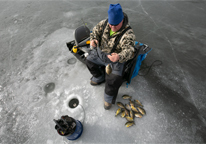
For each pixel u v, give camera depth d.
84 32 3.00
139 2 5.66
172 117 2.38
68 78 3.11
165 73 3.03
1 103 2.80
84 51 3.03
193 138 2.15
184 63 3.22
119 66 2.06
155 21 4.61
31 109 2.67
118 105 2.52
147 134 2.22
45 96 2.85
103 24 2.04
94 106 2.60
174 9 5.13
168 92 2.71
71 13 5.39
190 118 2.36
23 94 2.92
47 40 4.21
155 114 2.42
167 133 2.21
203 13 4.84
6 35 4.61
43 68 3.39
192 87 2.77
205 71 3.04
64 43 4.04
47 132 2.37
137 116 2.38
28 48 4.00
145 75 3.01
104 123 2.37
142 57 2.79
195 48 3.58
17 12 5.81
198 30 4.15
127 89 2.79
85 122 2.41
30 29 4.77
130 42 1.75
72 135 2.01
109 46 2.01
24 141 2.30
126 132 2.26
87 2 5.98
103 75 2.78
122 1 5.81
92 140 2.21
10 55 3.84
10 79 3.23
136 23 4.58
